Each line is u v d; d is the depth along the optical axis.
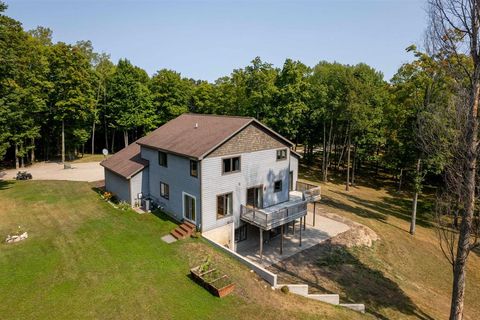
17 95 30.66
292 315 13.94
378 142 43.16
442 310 17.61
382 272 20.28
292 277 18.23
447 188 15.20
